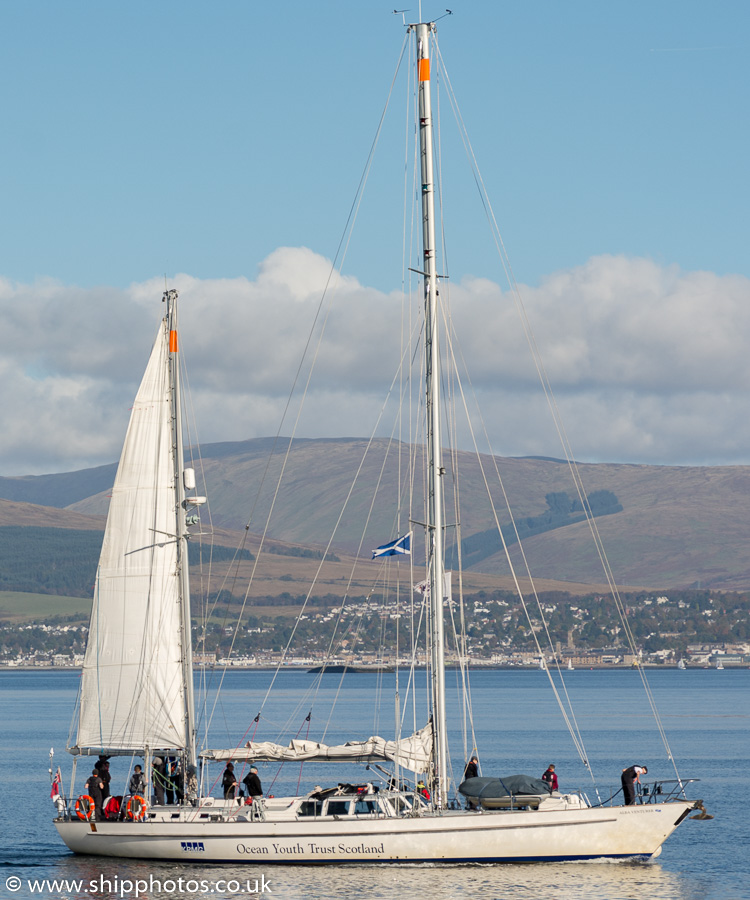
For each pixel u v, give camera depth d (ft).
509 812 284.00
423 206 307.37
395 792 290.56
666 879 291.58
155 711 306.35
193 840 288.92
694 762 594.65
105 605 312.29
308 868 283.18
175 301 317.42
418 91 310.24
